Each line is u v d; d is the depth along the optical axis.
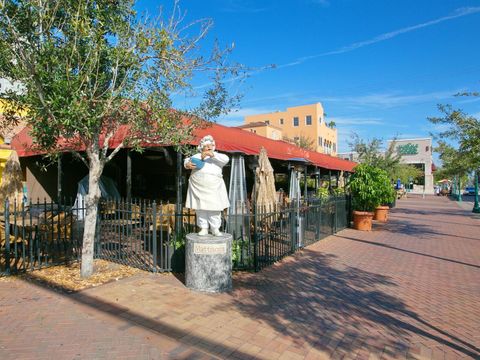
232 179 8.23
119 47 5.15
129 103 5.50
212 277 5.38
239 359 3.50
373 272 6.89
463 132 12.12
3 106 5.57
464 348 3.87
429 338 4.09
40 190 12.31
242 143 11.91
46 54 4.75
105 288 5.43
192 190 5.78
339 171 23.05
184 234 6.68
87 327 4.08
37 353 3.48
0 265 6.54
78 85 4.77
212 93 6.46
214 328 4.16
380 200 12.77
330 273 6.72
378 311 4.87
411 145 58.03
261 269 6.88
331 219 11.51
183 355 3.53
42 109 4.76
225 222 7.13
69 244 7.80
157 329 4.08
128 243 7.29
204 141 5.64
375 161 23.30
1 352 3.49
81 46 5.06
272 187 9.84
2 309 4.55
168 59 5.36
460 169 15.93
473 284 6.23
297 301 5.15
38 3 4.71
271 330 4.16
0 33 4.62
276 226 7.82
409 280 6.41
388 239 10.81
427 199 39.16
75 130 5.29
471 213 20.69
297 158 13.81
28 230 6.95
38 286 5.46
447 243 10.30
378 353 3.71
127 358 3.43
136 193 14.01
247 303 5.00
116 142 7.58
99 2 5.08
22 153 10.62
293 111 62.72
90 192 5.92
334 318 4.58
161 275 6.21
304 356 3.60
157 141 6.16
